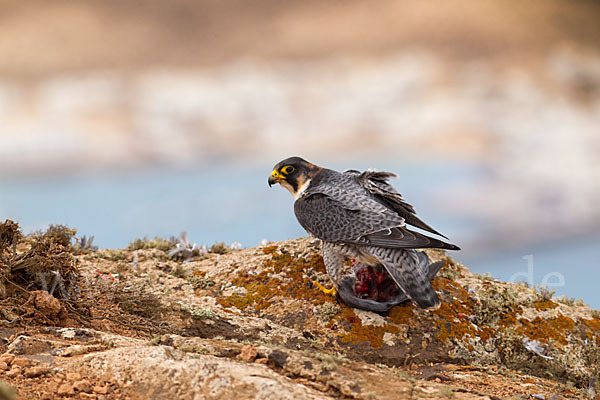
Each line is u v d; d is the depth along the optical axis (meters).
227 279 12.33
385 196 11.88
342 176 12.46
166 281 12.02
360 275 11.91
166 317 10.66
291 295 11.82
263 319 11.12
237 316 11.05
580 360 11.37
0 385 6.10
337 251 11.51
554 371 11.09
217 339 8.97
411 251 10.84
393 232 10.82
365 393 7.38
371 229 10.97
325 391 7.42
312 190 12.11
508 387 9.40
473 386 9.38
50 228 11.91
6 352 7.99
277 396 6.83
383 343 10.86
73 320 9.69
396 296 11.73
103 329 9.70
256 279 12.26
